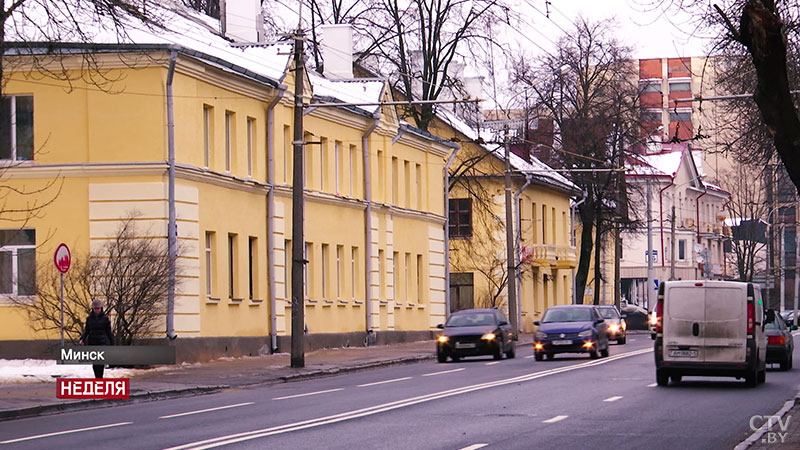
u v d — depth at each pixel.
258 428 18.14
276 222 41.59
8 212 33.09
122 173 34.34
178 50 34.28
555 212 78.69
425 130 58.12
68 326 33.03
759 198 97.12
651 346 53.41
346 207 48.12
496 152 68.62
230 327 38.03
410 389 26.67
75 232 34.44
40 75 34.59
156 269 33.06
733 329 26.94
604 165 67.94
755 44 15.51
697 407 21.77
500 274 69.69
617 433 17.42
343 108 47.03
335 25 54.22
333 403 22.95
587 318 42.16
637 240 109.88
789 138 15.90
